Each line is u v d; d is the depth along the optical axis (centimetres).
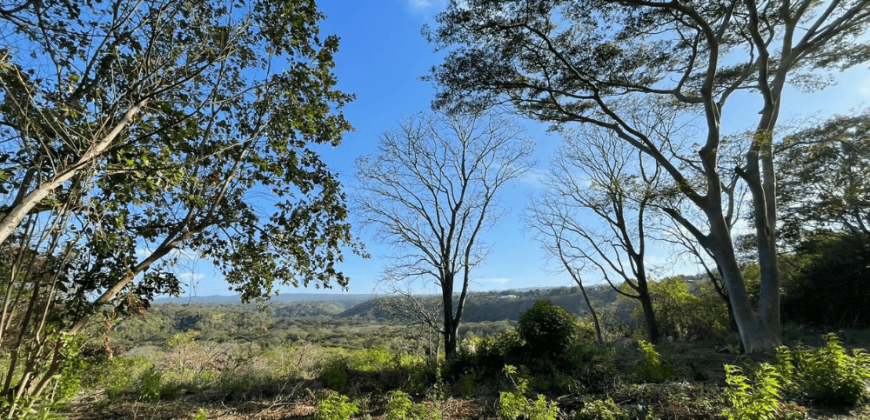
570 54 1338
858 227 1902
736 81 1534
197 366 1263
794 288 1933
